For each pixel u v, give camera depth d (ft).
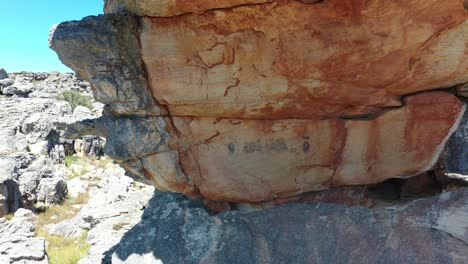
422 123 13.33
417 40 11.59
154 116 13.73
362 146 14.06
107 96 12.97
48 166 62.13
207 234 13.69
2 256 30.99
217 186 14.73
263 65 12.73
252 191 14.70
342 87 13.01
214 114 13.79
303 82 12.99
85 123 13.85
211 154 14.46
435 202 12.48
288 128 14.08
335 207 13.50
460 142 16.34
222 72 12.91
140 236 14.16
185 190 14.94
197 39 12.48
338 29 11.89
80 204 56.18
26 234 35.19
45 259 31.91
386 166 14.12
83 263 27.81
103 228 35.58
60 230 41.45
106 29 12.27
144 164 14.35
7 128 74.38
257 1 11.58
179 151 14.38
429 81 12.51
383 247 11.98
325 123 13.98
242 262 12.71
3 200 49.67
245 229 13.62
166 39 12.55
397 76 12.43
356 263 11.91
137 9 12.02
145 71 13.14
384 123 13.67
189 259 12.96
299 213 13.62
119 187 49.62
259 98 13.30
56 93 129.39
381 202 15.39
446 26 11.23
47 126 76.95
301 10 11.70
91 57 12.49
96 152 85.05
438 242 11.58
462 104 12.91
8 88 109.09
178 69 12.96
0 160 55.72
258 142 14.23
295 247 12.76
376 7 11.27
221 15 11.98
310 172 14.52
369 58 12.20
